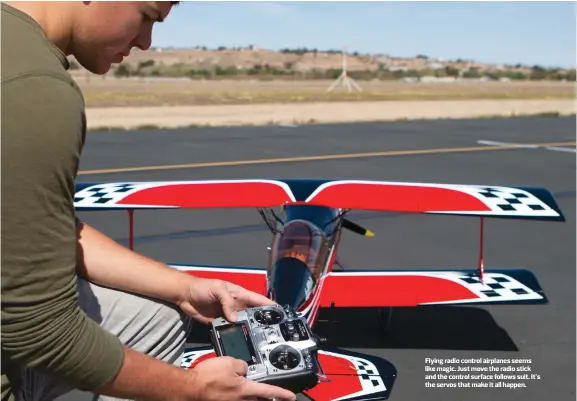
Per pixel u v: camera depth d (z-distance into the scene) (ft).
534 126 97.55
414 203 20.12
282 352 5.69
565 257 30.07
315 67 544.62
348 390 12.61
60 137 4.15
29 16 4.50
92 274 5.86
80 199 21.21
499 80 456.04
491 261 29.40
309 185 21.95
